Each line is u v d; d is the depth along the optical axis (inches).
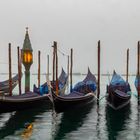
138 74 1417.3
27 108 1079.0
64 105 986.7
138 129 866.1
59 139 759.1
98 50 1280.8
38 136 789.2
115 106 1092.5
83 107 1154.7
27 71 1344.7
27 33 1357.0
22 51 1342.3
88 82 1344.7
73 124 928.9
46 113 1099.3
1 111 967.6
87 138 768.9
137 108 1241.4
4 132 832.9
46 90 1270.9
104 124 932.0
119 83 1312.7
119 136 788.0
